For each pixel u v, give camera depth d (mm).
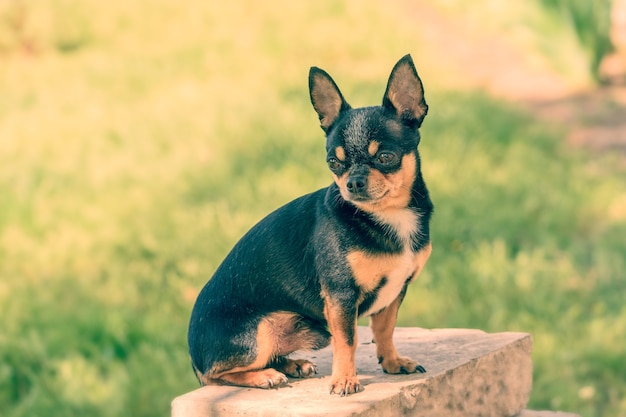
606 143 14484
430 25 24500
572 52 18531
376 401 4625
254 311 4879
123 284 9500
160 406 7324
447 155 12805
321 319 4891
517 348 5758
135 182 12516
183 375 7723
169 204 11477
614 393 7562
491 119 14969
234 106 15992
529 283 9172
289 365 5168
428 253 4801
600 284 9352
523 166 12844
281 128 14422
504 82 18953
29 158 13578
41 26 23641
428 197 4805
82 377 7727
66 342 8297
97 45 23812
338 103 4852
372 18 23625
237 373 4984
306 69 19719
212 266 9641
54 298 9281
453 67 19672
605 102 16906
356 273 4574
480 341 5766
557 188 12023
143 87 18688
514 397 5750
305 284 4766
